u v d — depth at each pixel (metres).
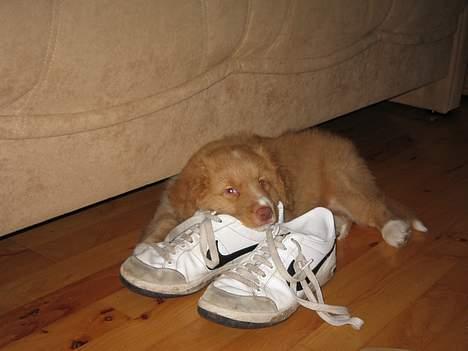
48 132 0.83
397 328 0.82
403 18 1.42
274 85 1.16
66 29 0.78
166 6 0.88
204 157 0.98
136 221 1.11
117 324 0.81
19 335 0.79
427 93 1.82
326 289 0.91
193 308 0.85
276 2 1.05
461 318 0.85
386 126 1.74
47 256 0.98
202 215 0.89
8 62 0.75
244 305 0.77
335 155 1.12
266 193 0.94
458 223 1.13
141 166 0.98
